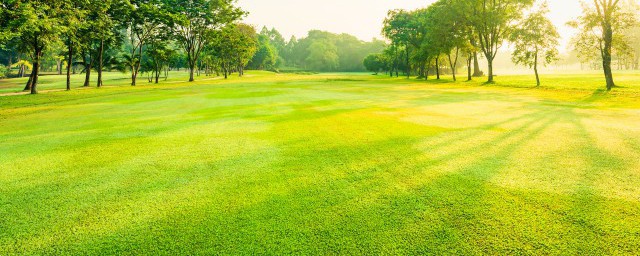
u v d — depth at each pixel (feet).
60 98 71.61
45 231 11.18
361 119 33.58
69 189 14.87
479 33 135.23
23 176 16.69
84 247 10.19
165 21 144.46
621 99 56.29
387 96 63.10
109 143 23.89
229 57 244.83
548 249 9.71
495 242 10.11
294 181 15.61
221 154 20.57
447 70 371.35
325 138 24.81
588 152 19.88
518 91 80.28
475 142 22.86
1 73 195.83
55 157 20.22
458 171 16.66
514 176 15.78
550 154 19.53
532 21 102.83
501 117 34.63
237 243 10.27
